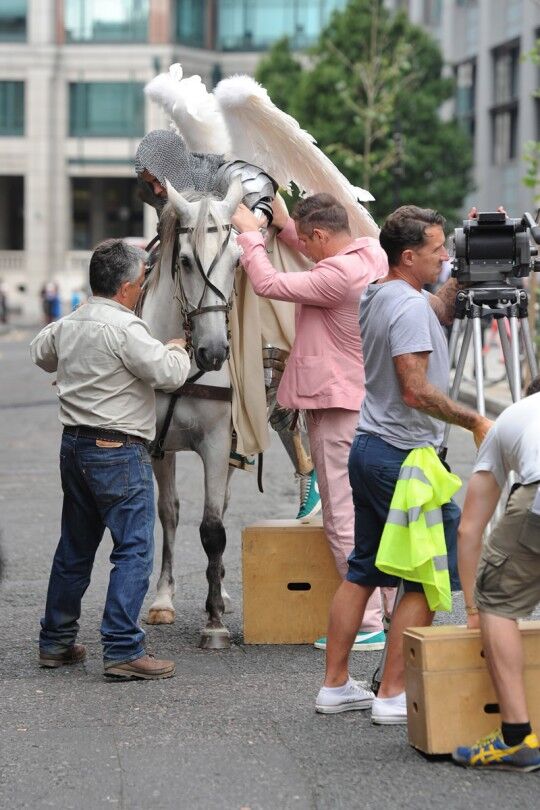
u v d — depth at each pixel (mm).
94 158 99688
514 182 61781
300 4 99562
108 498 9406
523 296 10172
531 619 10688
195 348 9688
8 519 16266
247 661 9930
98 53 98688
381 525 8344
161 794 7066
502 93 63406
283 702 8812
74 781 7273
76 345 9430
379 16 64438
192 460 21688
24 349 56625
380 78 52469
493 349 38656
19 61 98875
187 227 9734
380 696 8297
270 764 7543
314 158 10523
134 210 106188
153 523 9602
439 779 7266
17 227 107750
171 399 10125
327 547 10461
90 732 8164
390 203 62719
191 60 99375
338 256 9547
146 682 9328
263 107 10305
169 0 97688
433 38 68062
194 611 11531
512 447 7355
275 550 10445
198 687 9195
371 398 8336
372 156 50969
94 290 9594
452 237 10164
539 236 9906
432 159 63281
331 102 62812
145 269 10406
